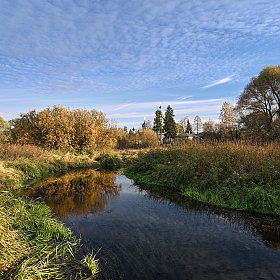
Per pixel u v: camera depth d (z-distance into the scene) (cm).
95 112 2316
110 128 2370
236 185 675
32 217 469
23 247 350
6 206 449
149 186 905
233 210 570
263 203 553
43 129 1831
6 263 299
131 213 566
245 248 375
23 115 1994
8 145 1421
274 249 370
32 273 286
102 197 735
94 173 1328
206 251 366
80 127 2042
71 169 1519
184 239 412
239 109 2867
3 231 339
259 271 306
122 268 317
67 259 341
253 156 773
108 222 502
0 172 883
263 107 2709
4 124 3875
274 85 2562
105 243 398
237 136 2016
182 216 538
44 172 1254
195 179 801
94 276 297
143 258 345
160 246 385
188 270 311
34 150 1442
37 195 765
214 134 2345
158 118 6312
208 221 502
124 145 3600
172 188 846
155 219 520
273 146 857
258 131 2319
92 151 1970
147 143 3722
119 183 989
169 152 1105
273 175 647
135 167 1259
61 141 1845
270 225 469
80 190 847
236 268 315
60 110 2000
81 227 473
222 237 418
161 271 308
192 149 1004
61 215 552
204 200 659
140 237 422
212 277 293
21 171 1062
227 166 768
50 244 387
